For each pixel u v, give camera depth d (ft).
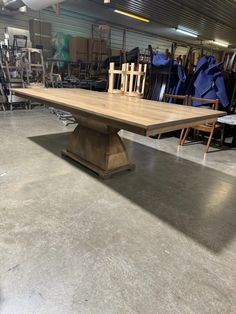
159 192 7.15
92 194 6.77
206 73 11.92
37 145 10.55
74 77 21.18
